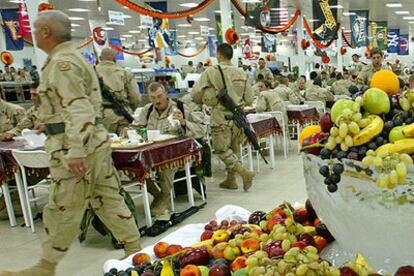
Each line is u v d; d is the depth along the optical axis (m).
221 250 1.24
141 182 3.26
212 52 17.72
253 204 4.14
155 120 4.05
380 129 0.93
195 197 4.47
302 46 13.73
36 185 4.12
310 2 12.07
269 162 6.16
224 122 4.44
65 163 2.26
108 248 3.28
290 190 4.57
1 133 4.60
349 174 0.93
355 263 0.95
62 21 2.24
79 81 2.19
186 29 19.00
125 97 4.17
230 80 4.36
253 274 0.98
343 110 0.99
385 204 0.90
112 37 18.09
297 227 1.25
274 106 6.60
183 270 1.16
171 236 1.60
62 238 2.37
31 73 11.58
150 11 6.18
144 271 1.23
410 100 0.97
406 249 0.94
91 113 2.21
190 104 6.20
